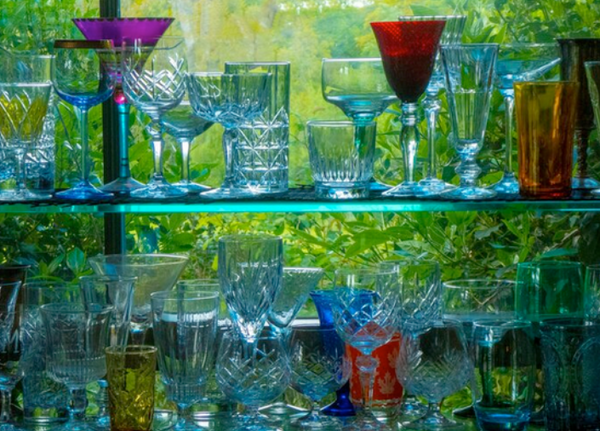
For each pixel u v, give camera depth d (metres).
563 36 2.47
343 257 2.55
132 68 1.97
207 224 2.55
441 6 2.47
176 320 1.85
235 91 1.92
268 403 2.00
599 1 2.46
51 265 2.54
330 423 1.92
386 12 2.47
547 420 1.91
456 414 2.02
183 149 2.08
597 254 2.48
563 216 2.50
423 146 2.50
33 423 1.98
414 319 1.94
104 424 1.93
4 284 1.91
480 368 1.89
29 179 2.08
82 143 2.04
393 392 1.97
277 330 1.96
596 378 1.88
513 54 1.99
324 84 1.99
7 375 1.93
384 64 1.94
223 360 1.87
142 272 1.99
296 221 2.56
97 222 2.54
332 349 1.89
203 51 2.47
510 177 2.05
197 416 2.00
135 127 2.54
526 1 2.48
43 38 2.51
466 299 2.02
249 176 2.01
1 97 1.98
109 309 1.88
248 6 2.46
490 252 2.53
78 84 1.99
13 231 2.54
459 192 1.91
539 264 2.06
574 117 1.91
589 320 1.96
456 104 1.94
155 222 2.53
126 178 2.12
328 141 1.92
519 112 1.91
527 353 1.88
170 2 2.46
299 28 2.47
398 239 2.53
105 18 2.08
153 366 1.83
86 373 1.87
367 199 1.88
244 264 1.84
